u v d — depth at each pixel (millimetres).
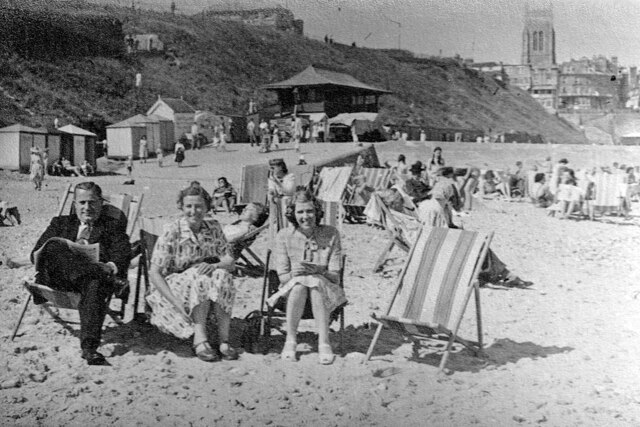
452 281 4891
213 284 4723
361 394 4199
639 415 4066
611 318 6348
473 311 6422
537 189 18438
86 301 4598
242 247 7469
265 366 4617
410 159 28406
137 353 4805
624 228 13719
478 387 4410
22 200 15602
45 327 5391
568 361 5035
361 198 12820
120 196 5641
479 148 30219
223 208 13516
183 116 29078
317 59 34031
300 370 4562
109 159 26391
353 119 32156
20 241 9648
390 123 32531
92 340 4543
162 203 15578
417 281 4980
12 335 5016
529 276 8352
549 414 4031
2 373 4324
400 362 4812
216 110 31375
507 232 12656
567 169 15922
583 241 11617
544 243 11289
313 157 25594
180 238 4891
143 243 5457
